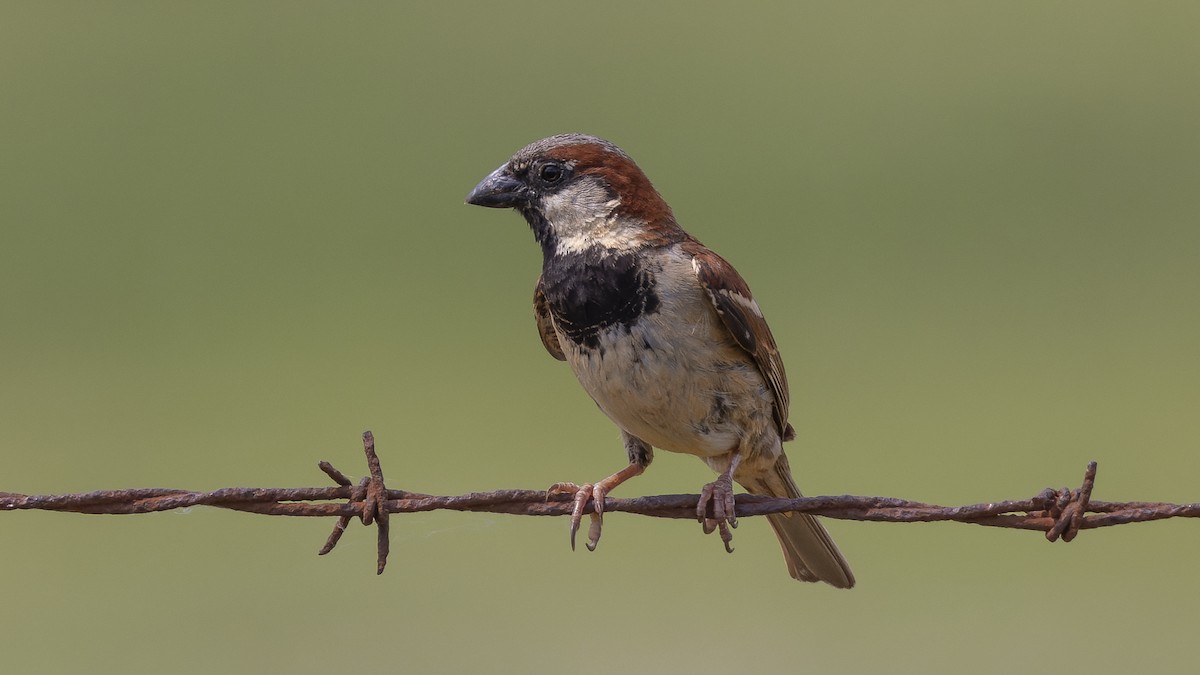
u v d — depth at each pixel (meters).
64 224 18.47
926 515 6.66
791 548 8.45
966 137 21.19
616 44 24.28
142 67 22.77
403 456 12.92
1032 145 21.23
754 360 7.57
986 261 18.09
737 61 23.75
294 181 19.70
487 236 19.19
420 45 23.47
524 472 12.48
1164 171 20.36
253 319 16.55
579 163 7.70
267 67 22.44
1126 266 17.91
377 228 18.81
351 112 21.70
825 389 14.99
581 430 13.68
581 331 7.59
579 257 7.61
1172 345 16.02
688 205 19.11
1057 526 6.49
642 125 21.42
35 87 22.03
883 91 22.94
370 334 16.31
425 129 20.95
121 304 16.91
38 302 17.11
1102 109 21.88
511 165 7.88
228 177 19.81
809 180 19.86
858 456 13.30
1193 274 17.92
